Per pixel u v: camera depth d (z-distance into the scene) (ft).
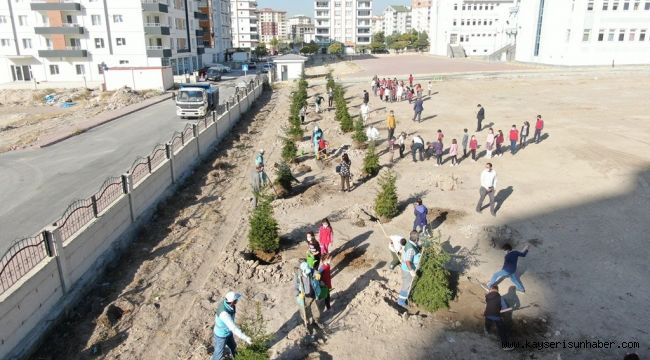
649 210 49.70
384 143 82.38
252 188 56.85
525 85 147.54
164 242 45.01
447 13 310.45
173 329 31.73
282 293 36.04
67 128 95.55
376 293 34.55
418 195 56.54
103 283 37.35
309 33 593.42
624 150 71.67
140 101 137.90
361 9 459.32
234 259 40.70
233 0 494.18
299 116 100.42
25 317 29.12
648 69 168.14
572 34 189.78
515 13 253.65
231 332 26.63
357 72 209.36
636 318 31.76
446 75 169.99
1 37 194.39
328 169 68.90
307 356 28.71
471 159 71.31
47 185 58.85
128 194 45.37
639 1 181.16
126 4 192.95
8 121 116.88
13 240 42.45
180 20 230.48
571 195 54.85
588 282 36.42
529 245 42.80
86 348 29.76
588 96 124.98
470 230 46.21
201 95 105.81
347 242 44.50
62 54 193.88
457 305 33.58
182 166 64.59
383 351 29.04
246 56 311.06
